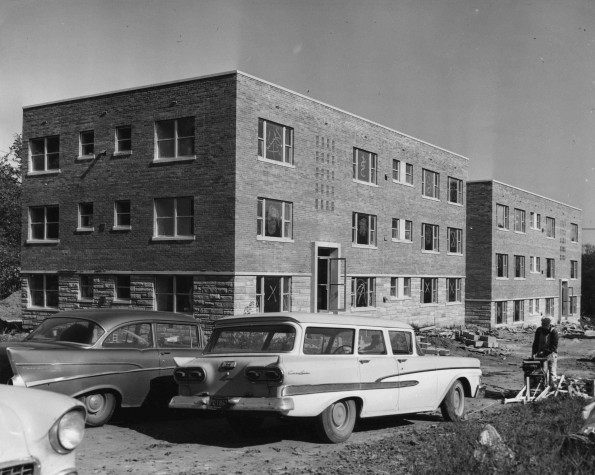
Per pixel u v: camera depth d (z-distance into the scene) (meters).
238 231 23.55
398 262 33.88
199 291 24.03
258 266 24.45
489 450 7.55
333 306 29.03
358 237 30.91
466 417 11.70
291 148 26.45
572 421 9.83
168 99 24.97
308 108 27.25
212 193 23.88
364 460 8.15
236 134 23.47
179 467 7.73
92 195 26.84
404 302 34.50
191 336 11.53
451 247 39.75
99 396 10.02
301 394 8.75
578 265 60.75
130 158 25.86
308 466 7.84
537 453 7.77
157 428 10.25
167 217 25.08
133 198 25.73
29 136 28.77
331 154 28.73
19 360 9.02
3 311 36.88
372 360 9.90
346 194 29.75
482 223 43.88
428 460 7.62
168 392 10.78
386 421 11.63
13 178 52.38
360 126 30.83
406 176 34.88
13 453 4.25
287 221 26.28
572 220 59.00
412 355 10.84
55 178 27.97
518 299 47.56
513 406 12.92
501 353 27.73
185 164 24.52
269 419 11.17
